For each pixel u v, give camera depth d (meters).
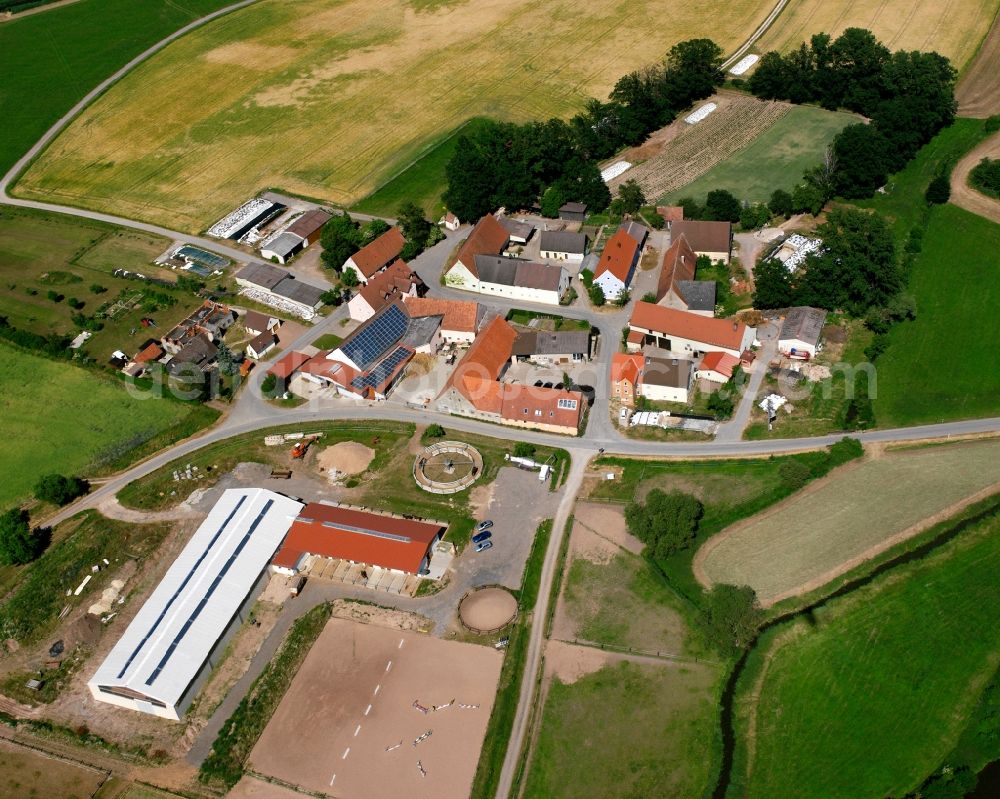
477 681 101.75
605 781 91.81
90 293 170.00
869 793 89.69
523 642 105.00
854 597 106.62
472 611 108.88
